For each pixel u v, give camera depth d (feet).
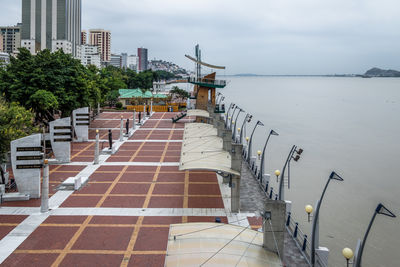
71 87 171.83
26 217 88.17
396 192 168.76
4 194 99.96
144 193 106.32
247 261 52.03
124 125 236.63
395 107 565.94
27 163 100.37
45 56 165.68
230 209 95.09
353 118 426.92
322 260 71.05
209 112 202.39
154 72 599.98
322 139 294.25
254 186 115.65
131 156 152.56
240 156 92.53
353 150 256.11
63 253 71.26
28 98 155.94
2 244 74.54
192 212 92.48
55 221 86.07
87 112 178.60
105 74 358.23
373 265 105.09
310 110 507.30
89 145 173.68
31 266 66.59
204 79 230.89
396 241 119.44
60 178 120.06
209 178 122.52
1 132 104.99
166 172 128.88
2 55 524.11
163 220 87.35
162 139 192.03
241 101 648.38
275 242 56.80
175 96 447.42
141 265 67.31
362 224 131.85
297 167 208.33
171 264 50.14
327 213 141.18
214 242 56.03
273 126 358.02
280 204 57.98
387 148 264.11
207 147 117.80
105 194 104.99
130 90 379.35
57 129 137.08
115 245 74.64
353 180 185.47
